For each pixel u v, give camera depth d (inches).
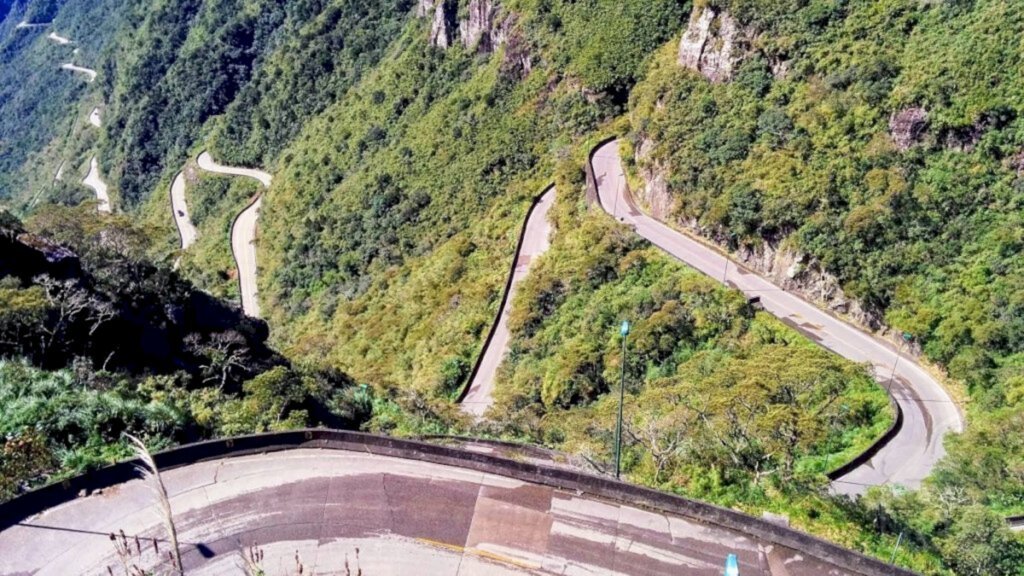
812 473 1051.9
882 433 1306.6
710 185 1966.0
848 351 1537.9
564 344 1811.0
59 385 881.5
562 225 2292.1
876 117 1761.8
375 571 582.6
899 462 1248.2
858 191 1701.5
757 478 844.0
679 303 1718.8
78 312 1248.8
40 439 728.3
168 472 687.7
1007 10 1702.8
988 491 1126.4
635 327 1692.9
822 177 1738.4
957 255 1571.1
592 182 2326.5
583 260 2026.3
